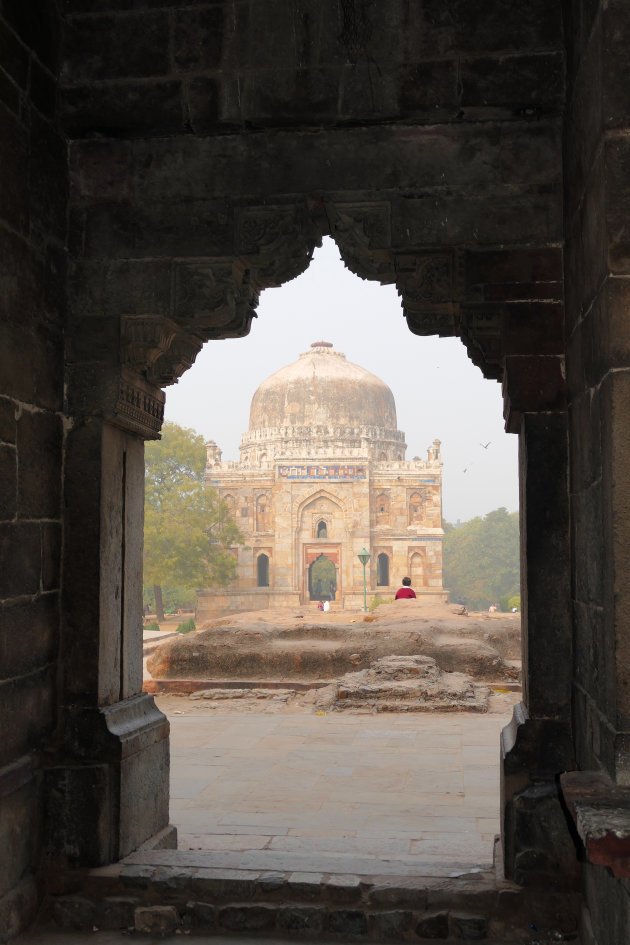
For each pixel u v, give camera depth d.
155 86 4.39
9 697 3.87
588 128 3.37
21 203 4.01
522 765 4.09
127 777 4.39
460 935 3.94
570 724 4.08
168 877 4.15
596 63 3.14
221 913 4.07
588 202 3.40
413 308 4.43
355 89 4.26
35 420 4.14
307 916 4.03
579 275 3.69
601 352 3.11
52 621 4.30
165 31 4.41
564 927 3.91
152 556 51.94
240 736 8.21
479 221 4.27
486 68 4.19
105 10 4.44
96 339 4.45
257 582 61.34
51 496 4.30
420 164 4.30
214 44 4.36
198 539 52.41
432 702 9.39
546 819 3.98
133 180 4.48
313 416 65.38
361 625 11.83
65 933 4.06
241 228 4.40
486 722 8.76
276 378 68.38
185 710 9.66
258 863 4.33
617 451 2.94
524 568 4.23
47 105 4.29
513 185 4.26
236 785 6.50
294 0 4.32
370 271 4.74
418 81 4.23
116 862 4.30
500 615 15.92
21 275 4.00
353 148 4.34
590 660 3.56
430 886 4.03
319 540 59.94
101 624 4.39
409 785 6.46
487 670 10.92
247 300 4.65
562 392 4.19
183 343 4.80
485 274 4.28
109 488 4.52
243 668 10.99
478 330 4.34
